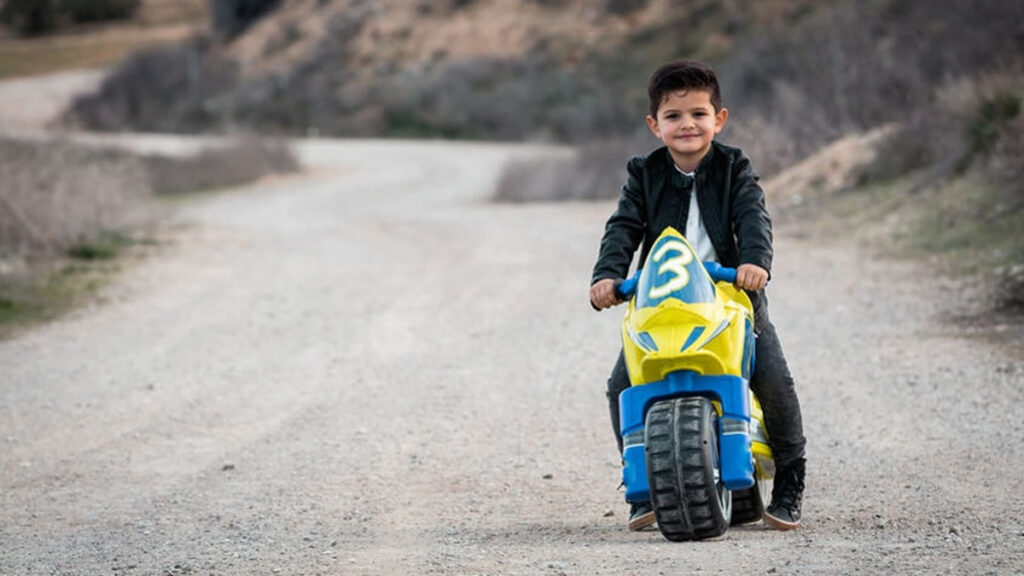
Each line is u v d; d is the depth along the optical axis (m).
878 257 28.66
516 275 30.73
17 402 19.39
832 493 13.22
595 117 105.06
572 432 16.75
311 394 19.53
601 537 11.33
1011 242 27.08
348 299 28.23
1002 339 20.36
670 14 118.75
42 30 179.38
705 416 9.60
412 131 116.88
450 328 24.47
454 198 67.38
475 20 131.25
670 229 9.88
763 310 10.48
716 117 10.32
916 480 13.53
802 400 17.81
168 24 179.00
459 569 10.09
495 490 14.05
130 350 23.27
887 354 20.05
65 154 42.19
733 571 9.27
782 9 110.62
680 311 9.48
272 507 13.54
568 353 21.78
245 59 140.12
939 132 36.06
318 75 131.88
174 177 74.38
